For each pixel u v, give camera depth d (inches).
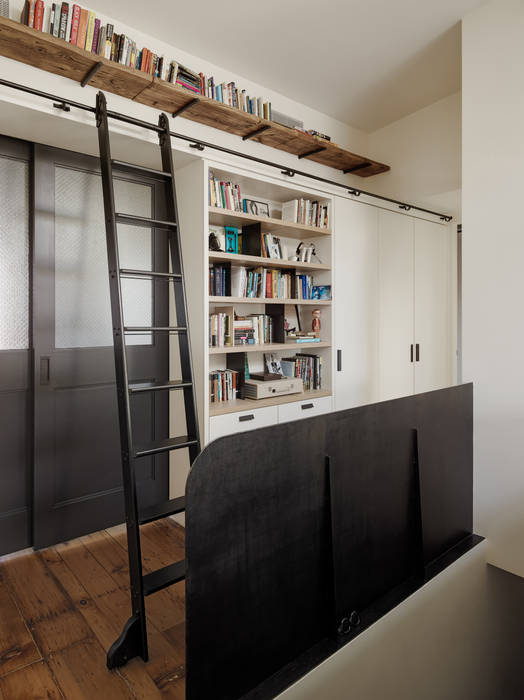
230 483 48.1
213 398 112.3
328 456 59.4
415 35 101.6
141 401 110.3
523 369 87.7
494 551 91.0
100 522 104.3
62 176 96.7
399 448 72.6
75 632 70.0
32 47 74.0
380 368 145.9
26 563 90.1
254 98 112.3
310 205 128.1
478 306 93.9
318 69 114.8
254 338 121.2
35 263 92.6
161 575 67.7
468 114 94.8
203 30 98.2
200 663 45.3
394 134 145.6
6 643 67.5
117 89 88.4
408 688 69.1
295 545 55.3
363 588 65.2
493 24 90.6
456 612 81.6
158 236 111.5
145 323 110.6
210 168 103.5
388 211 147.6
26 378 93.6
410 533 75.4
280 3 90.0
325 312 133.4
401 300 152.7
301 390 126.2
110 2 88.3
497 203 90.7
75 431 99.7
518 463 88.6
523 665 102.0
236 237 115.0
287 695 50.4
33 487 94.3
